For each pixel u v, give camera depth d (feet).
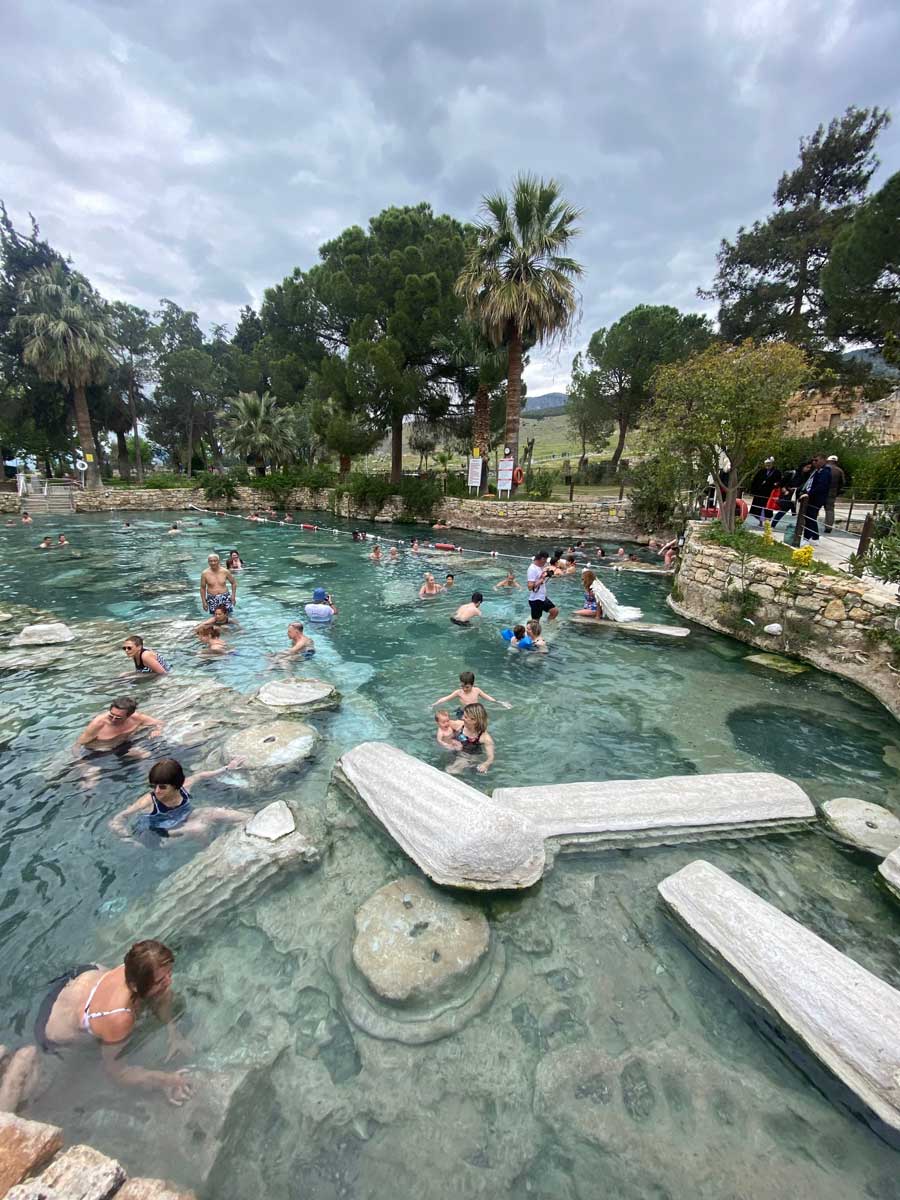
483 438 94.27
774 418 39.93
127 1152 8.14
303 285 107.04
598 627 37.19
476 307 75.77
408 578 52.21
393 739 21.63
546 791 16.94
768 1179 8.09
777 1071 9.71
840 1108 9.08
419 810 15.37
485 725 20.33
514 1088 9.36
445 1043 10.08
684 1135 8.70
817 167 86.12
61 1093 8.91
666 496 69.77
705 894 12.92
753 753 20.93
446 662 30.37
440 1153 8.35
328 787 18.06
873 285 67.41
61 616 37.93
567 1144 8.54
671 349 102.37
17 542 71.56
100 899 13.29
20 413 128.06
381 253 97.45
